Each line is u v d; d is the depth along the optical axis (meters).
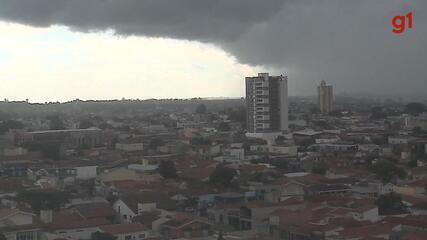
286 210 118.56
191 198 142.88
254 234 113.38
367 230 103.06
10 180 159.50
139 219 118.56
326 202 129.88
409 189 147.50
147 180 165.50
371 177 173.00
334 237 101.06
